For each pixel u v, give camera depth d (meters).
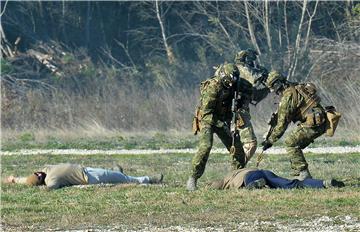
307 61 87.31
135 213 25.41
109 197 28.44
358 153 44.72
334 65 82.38
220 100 29.55
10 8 109.88
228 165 39.88
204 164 29.50
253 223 23.47
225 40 98.69
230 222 23.66
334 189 28.36
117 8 113.50
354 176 33.53
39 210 26.56
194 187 29.58
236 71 29.34
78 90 83.69
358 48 82.62
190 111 72.06
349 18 90.81
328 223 23.31
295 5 98.56
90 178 31.62
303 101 29.58
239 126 30.73
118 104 72.94
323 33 97.12
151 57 106.00
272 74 29.86
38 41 108.12
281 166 38.72
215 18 96.50
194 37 105.81
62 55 105.00
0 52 96.62
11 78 91.62
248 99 30.06
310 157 42.81
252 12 95.88
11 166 42.53
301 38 94.94
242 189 28.66
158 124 71.31
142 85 87.69
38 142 59.28
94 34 113.00
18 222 24.66
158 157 45.66
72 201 28.02
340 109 62.81
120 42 112.56
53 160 45.34
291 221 23.64
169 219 24.28
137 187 30.70
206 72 92.12
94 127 69.50
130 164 41.81
